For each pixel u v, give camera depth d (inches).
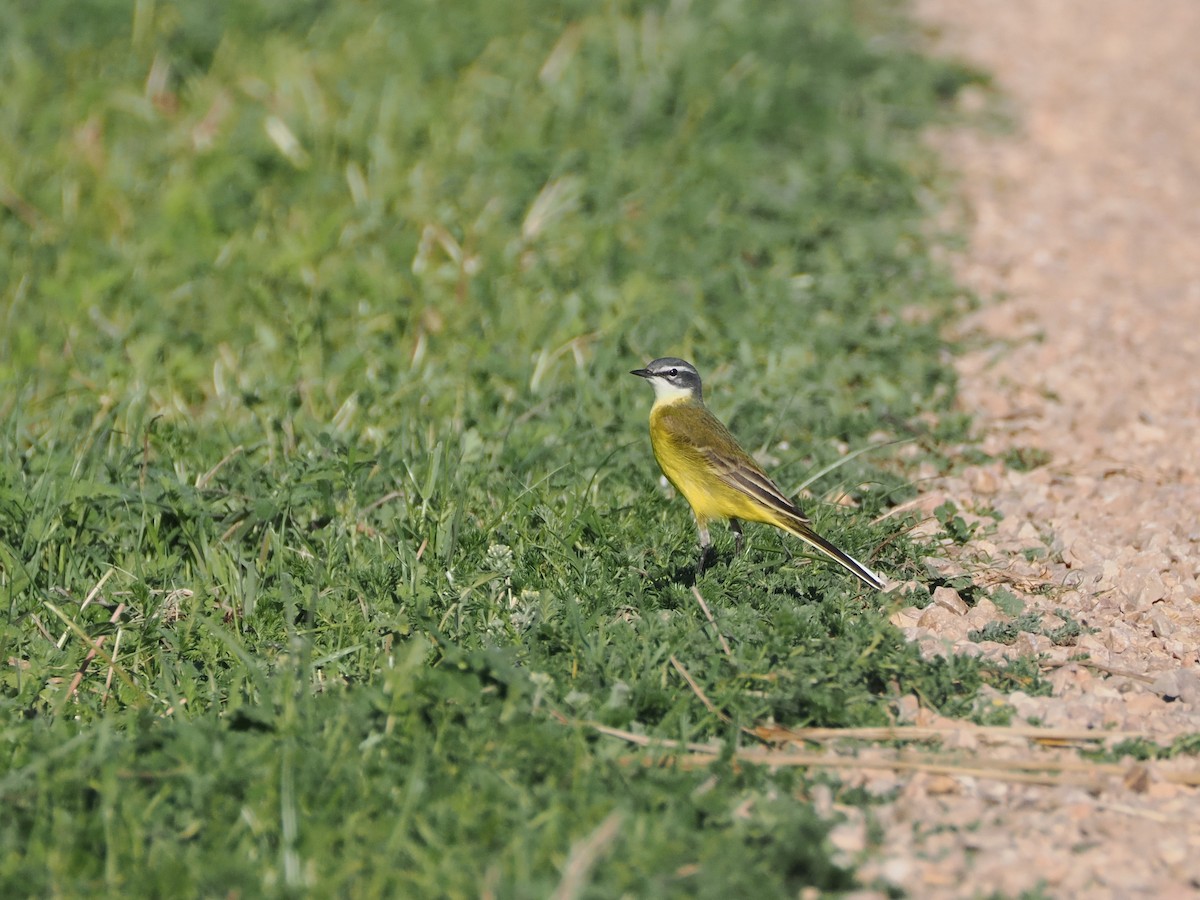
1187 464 533.3
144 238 709.3
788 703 350.3
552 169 784.9
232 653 396.5
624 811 297.0
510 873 282.0
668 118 874.1
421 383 561.9
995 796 322.7
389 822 296.8
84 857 289.3
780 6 1090.1
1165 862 295.9
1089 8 1333.7
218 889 277.0
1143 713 359.6
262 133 807.1
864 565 438.6
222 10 929.5
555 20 989.8
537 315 630.5
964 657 370.9
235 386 562.9
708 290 674.8
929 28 1173.7
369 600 416.2
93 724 360.5
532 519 453.1
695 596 396.2
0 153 772.6
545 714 344.8
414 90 863.1
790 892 282.5
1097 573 439.2
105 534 456.8
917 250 753.6
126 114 827.4
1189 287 735.1
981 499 505.4
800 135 884.6
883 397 582.2
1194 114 1051.9
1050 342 658.8
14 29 896.3
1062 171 919.0
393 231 711.7
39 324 633.0
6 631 401.7
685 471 432.8
